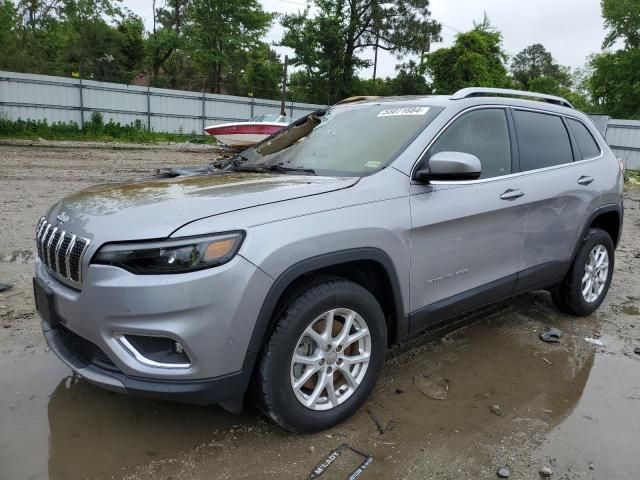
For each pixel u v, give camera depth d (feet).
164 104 95.55
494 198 10.98
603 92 125.49
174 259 7.23
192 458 8.16
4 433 8.61
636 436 9.08
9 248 19.06
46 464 7.89
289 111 106.93
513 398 10.27
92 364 8.21
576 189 13.10
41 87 84.99
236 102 101.55
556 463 8.29
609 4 120.78
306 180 9.37
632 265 20.97
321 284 8.42
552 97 13.80
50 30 119.96
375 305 9.11
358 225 8.58
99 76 113.70
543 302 15.92
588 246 13.83
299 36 121.70
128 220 7.68
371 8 121.49
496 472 8.05
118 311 7.31
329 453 8.36
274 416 8.23
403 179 9.63
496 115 11.91
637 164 86.33
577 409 9.93
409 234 9.37
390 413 9.58
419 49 126.21
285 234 7.80
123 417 9.20
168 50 135.54
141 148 75.72
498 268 11.50
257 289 7.51
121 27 133.59
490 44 109.19
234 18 129.70
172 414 9.34
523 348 12.60
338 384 9.19
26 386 10.07
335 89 124.16
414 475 7.91
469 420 9.44
